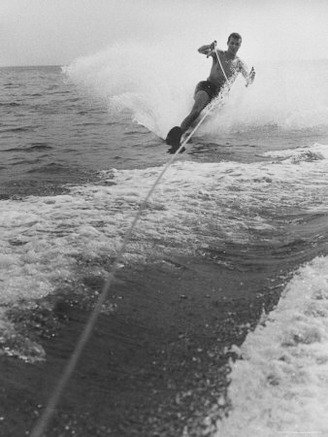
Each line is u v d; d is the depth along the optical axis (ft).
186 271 11.66
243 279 11.29
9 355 8.19
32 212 15.71
